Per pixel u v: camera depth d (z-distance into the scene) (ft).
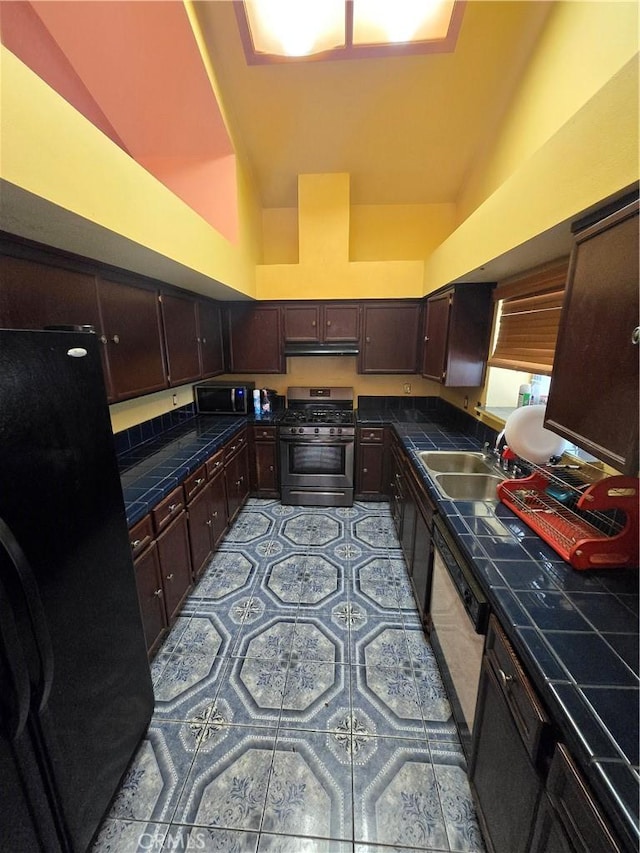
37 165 3.30
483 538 4.39
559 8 5.63
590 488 3.65
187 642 6.36
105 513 3.77
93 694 3.60
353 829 3.91
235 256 8.84
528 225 4.63
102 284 5.83
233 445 9.98
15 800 2.71
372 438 11.17
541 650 2.80
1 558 2.43
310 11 5.88
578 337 3.62
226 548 9.18
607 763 2.04
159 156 8.62
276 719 5.07
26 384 2.79
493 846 3.33
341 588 7.76
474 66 7.27
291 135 9.12
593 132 3.37
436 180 10.39
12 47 6.30
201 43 6.57
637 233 2.82
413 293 10.91
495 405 8.68
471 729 4.17
